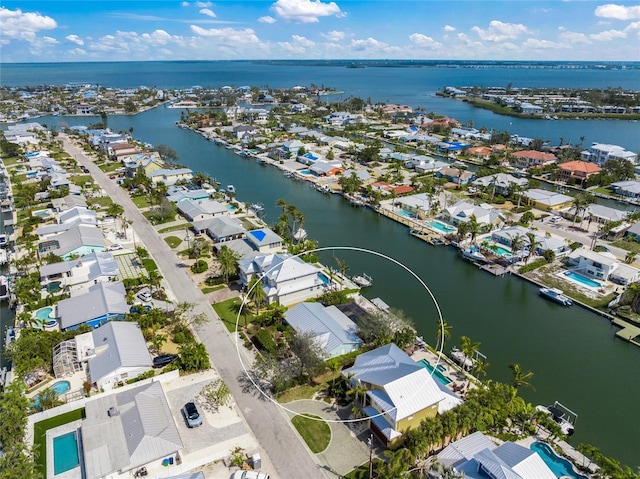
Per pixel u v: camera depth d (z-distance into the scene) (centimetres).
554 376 6975
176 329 7550
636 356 7500
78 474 4912
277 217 13562
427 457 5200
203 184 15862
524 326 8281
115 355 6406
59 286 8706
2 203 13700
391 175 17588
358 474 5031
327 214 14050
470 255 10775
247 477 4862
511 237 11175
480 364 6506
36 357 6438
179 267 9838
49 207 13288
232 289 8975
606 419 6141
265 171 19038
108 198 14475
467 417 5312
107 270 9106
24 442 5269
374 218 13788
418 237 12181
